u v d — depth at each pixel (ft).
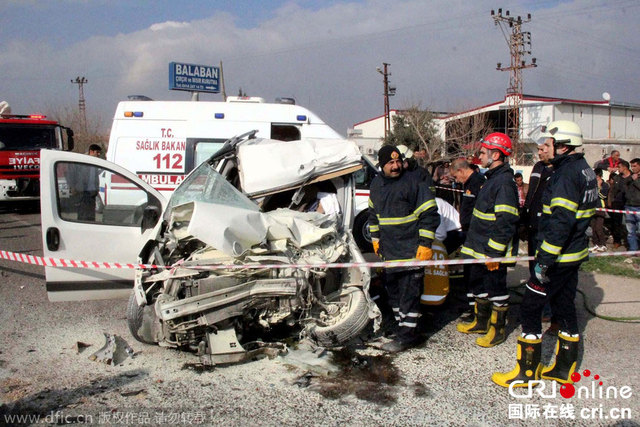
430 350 15.99
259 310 14.75
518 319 18.83
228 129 27.66
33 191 47.78
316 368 14.21
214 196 15.60
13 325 17.90
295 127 28.22
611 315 19.11
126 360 15.05
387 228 15.97
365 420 11.88
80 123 116.16
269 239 15.23
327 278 16.20
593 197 12.97
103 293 17.58
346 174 18.54
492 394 13.16
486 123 130.21
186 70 52.03
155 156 27.66
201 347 14.51
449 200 31.68
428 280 18.49
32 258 17.04
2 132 46.73
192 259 14.51
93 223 17.40
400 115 138.00
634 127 158.51
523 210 18.43
